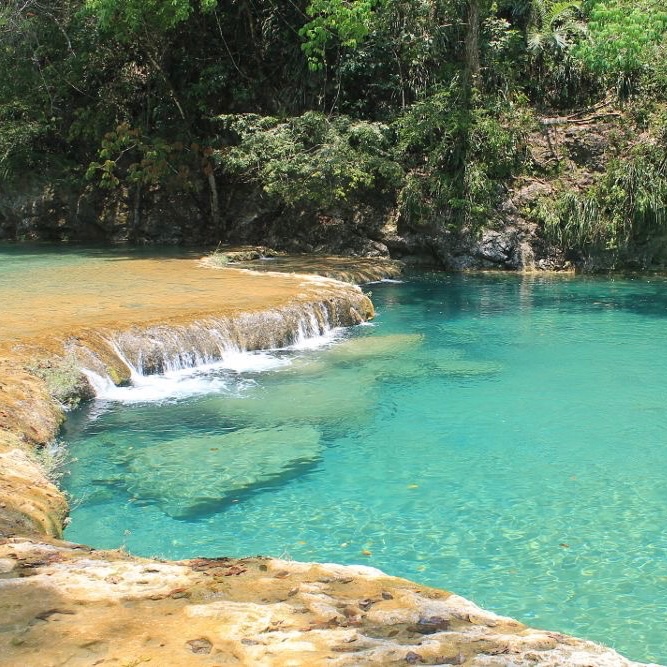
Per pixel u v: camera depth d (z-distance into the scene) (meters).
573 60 23.25
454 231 22.14
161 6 21.84
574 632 5.23
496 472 8.16
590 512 7.22
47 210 25.64
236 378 11.20
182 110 24.53
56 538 6.00
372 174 22.14
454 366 12.03
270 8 24.28
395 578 4.71
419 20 23.61
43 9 25.38
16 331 10.69
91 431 9.00
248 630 3.81
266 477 7.95
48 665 3.46
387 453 8.64
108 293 14.13
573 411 10.09
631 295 18.05
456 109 22.56
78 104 26.45
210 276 16.69
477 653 3.64
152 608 4.07
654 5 21.75
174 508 7.20
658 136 21.66
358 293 15.45
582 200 21.47
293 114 24.59
